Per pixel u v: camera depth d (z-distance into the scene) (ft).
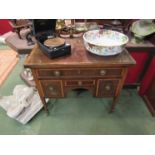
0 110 5.23
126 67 3.62
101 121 4.94
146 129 4.70
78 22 5.26
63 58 3.61
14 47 4.56
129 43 4.74
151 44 4.75
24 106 5.05
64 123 4.87
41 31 4.12
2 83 6.48
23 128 4.70
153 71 5.10
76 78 3.84
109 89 4.20
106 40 4.18
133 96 5.89
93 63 3.44
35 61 3.49
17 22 4.88
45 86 4.05
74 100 5.74
